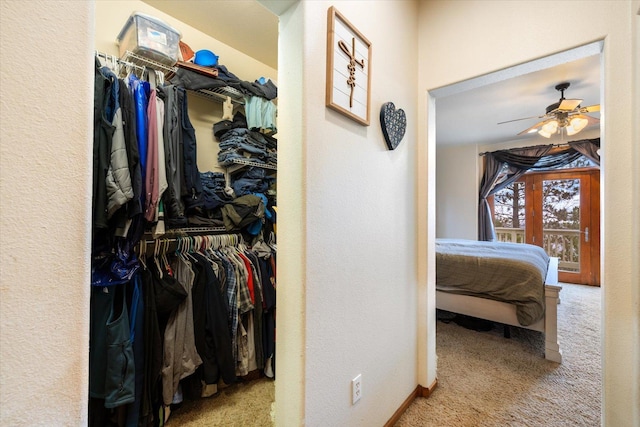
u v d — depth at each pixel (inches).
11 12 14.1
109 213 48.7
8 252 14.0
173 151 62.6
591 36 50.3
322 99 42.3
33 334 14.8
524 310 95.3
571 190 191.3
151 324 57.2
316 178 41.3
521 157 200.4
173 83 70.9
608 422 47.2
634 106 45.0
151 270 61.4
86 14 16.8
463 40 65.4
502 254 115.3
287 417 40.5
